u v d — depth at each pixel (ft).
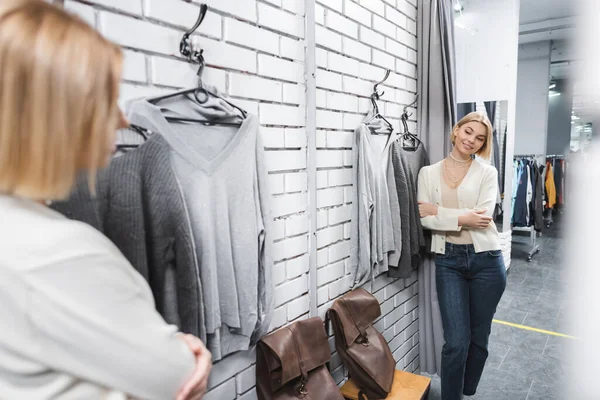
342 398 4.58
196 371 2.08
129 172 2.82
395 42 6.81
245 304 3.87
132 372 1.71
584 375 1.33
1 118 1.46
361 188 5.69
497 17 10.52
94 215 2.66
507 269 14.10
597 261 1.30
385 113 6.62
